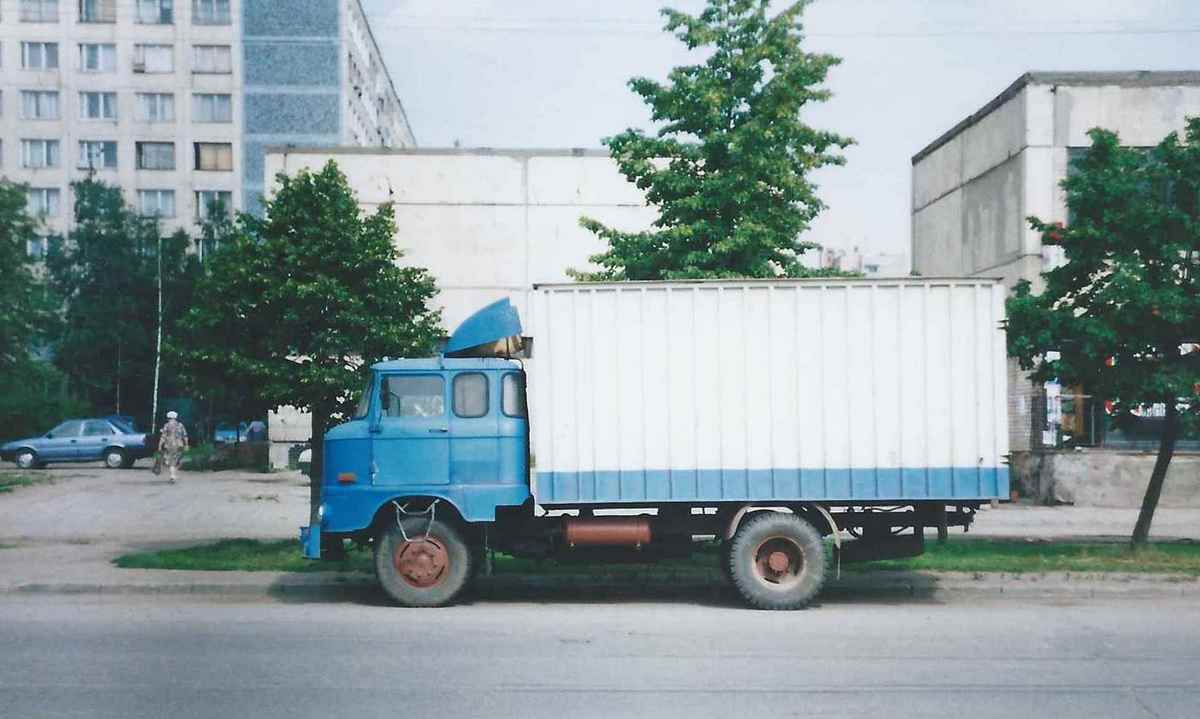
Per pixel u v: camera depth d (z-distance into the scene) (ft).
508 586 41.81
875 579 41.45
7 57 234.38
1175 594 40.86
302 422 107.86
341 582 41.16
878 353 37.17
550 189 105.40
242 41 232.12
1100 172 46.24
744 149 49.88
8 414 132.05
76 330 185.06
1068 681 25.16
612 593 41.42
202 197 234.17
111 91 234.17
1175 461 69.62
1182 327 43.96
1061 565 43.86
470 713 22.06
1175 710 22.49
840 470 37.01
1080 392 70.13
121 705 22.66
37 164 234.79
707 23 52.29
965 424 36.99
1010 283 77.56
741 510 37.09
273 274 45.32
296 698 23.32
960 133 87.97
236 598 39.75
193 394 47.32
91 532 57.41
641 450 37.24
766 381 37.22
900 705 22.80
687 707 22.56
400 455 37.81
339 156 105.09
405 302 47.11
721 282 37.32
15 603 38.29
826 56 51.42
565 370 37.37
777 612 36.32
